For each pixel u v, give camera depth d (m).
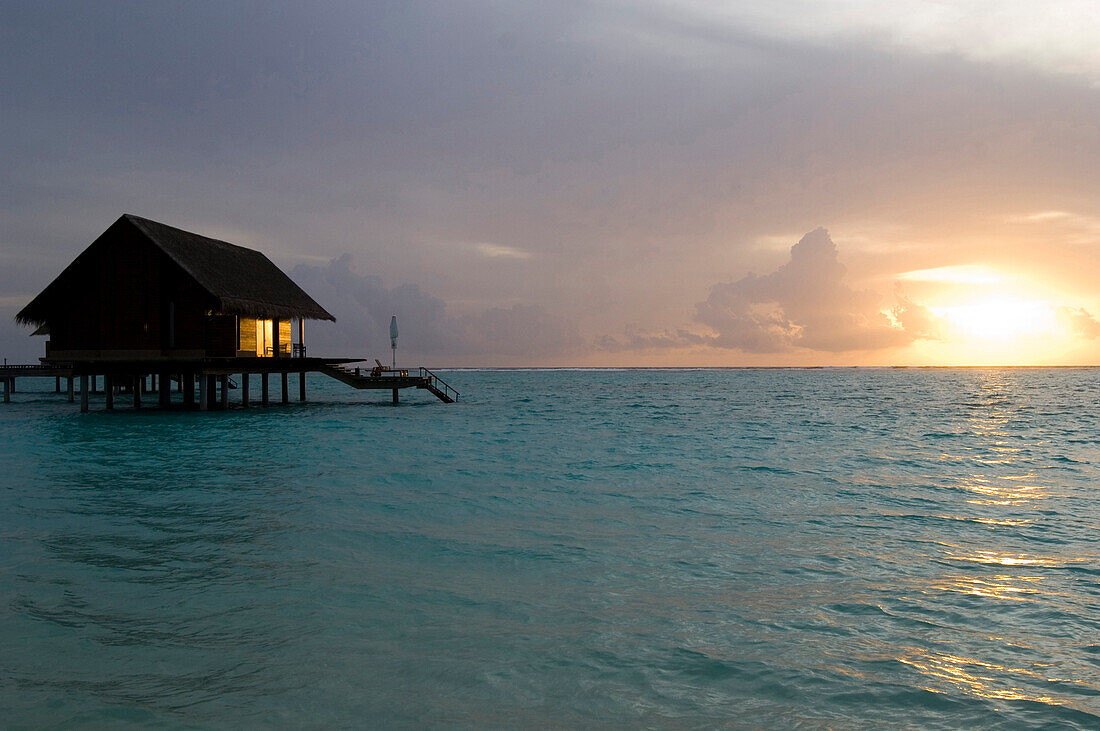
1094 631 7.80
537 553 11.10
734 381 147.25
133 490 16.66
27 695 6.25
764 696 6.28
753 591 9.20
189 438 28.38
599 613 8.35
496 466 20.97
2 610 8.38
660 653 7.18
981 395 78.62
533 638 7.55
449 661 6.98
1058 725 5.79
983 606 8.60
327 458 22.61
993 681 6.59
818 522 13.40
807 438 30.08
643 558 10.82
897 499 15.79
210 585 9.38
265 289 41.81
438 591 9.15
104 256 36.72
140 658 7.04
